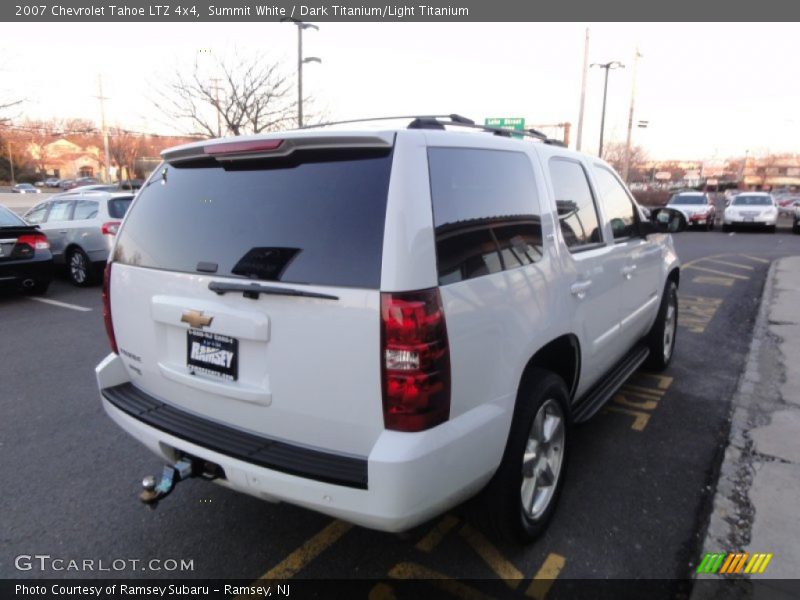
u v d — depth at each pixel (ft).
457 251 7.30
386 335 6.52
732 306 28.27
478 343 7.41
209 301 7.90
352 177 7.16
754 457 11.87
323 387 7.04
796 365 17.72
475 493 7.99
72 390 16.33
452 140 7.84
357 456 7.09
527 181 9.33
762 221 77.30
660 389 16.35
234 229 7.92
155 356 8.94
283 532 9.86
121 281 9.34
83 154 288.71
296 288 7.04
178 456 8.59
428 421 6.73
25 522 10.12
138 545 9.53
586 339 10.74
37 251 28.78
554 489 9.83
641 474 11.64
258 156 7.89
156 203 9.15
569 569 8.83
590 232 11.45
